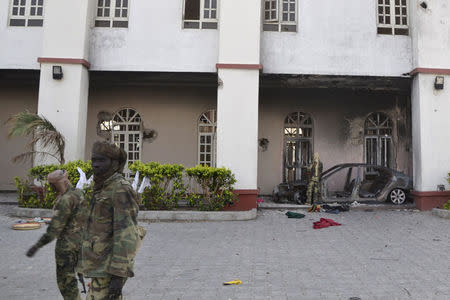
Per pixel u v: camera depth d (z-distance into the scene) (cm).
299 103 1260
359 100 1256
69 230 291
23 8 990
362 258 520
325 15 997
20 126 853
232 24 943
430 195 957
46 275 431
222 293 379
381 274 444
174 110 1230
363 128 1248
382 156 1247
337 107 1258
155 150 1222
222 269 464
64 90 917
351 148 1247
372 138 1255
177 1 979
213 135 1225
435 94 977
